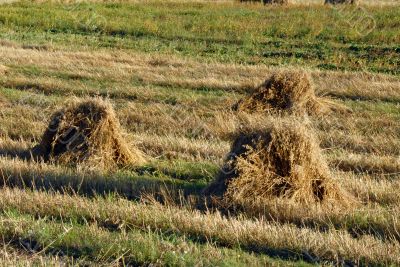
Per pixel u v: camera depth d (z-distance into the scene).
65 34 55.62
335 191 19.56
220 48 49.53
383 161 23.56
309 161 19.52
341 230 17.22
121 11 66.19
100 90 34.12
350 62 44.69
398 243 16.30
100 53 45.31
